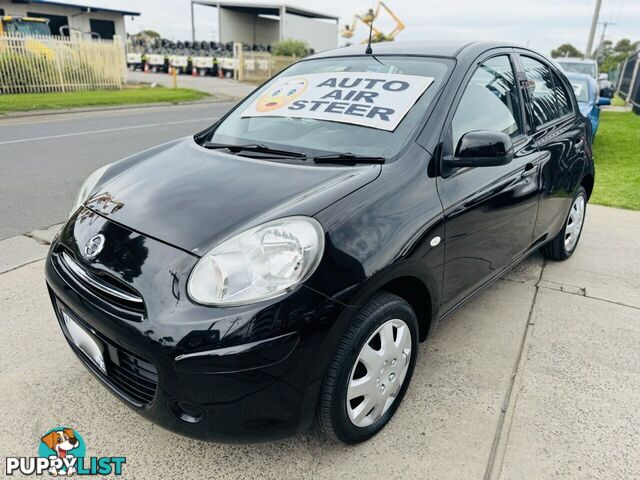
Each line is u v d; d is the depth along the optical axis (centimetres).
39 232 446
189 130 1027
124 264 191
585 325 323
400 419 236
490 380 266
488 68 290
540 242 359
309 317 176
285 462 212
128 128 1038
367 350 204
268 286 176
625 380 269
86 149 807
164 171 247
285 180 219
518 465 212
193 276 180
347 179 212
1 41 1584
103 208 225
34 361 272
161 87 2058
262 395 177
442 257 233
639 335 313
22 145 831
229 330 171
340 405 197
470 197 246
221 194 213
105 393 250
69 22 2889
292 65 332
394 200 210
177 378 174
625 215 555
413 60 281
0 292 341
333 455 216
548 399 252
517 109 313
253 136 278
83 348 214
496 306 345
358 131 250
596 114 815
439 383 262
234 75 2658
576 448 221
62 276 212
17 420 231
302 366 179
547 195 336
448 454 216
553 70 385
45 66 1672
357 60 301
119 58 1900
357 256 189
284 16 3725
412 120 244
